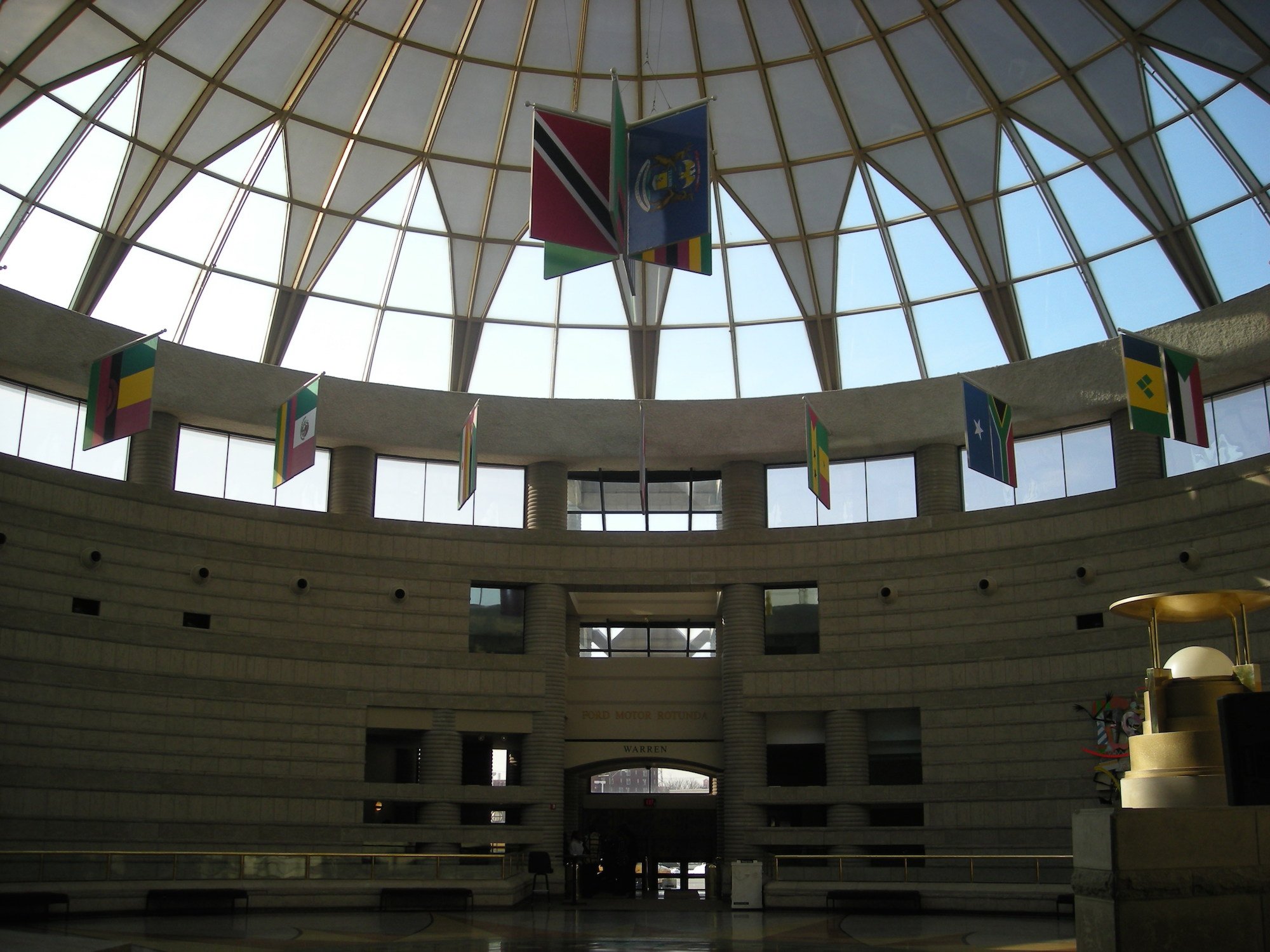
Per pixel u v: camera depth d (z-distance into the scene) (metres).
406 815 36.66
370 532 37.59
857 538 38.09
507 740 38.12
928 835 35.22
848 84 34.47
